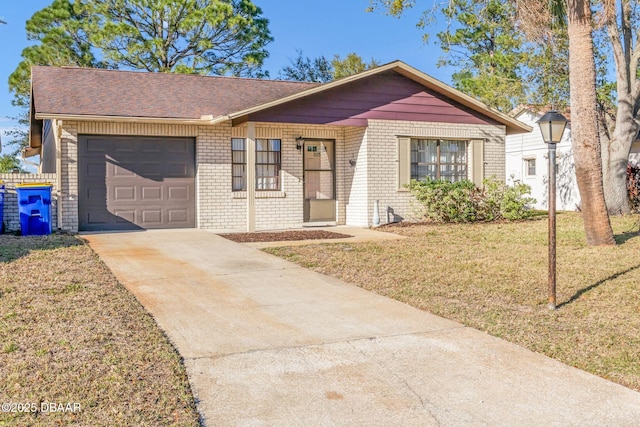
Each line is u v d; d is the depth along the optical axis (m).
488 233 12.55
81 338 4.88
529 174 23.53
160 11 23.78
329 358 4.71
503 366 4.58
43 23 23.97
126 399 3.76
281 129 14.55
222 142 13.65
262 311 6.13
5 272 7.32
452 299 6.75
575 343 5.13
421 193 14.41
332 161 15.41
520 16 12.47
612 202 16.08
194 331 5.36
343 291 7.14
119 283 7.16
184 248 10.23
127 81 14.51
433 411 3.76
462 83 25.02
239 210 13.89
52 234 11.47
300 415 3.67
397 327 5.61
